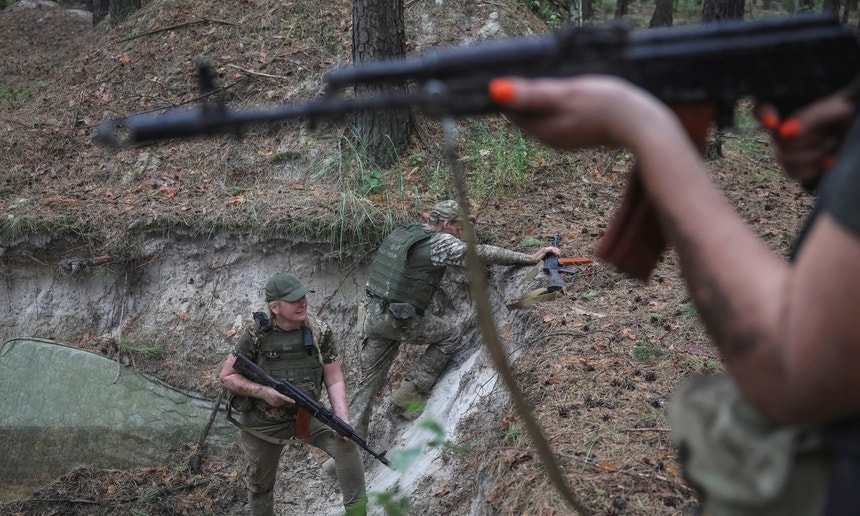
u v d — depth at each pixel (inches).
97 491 282.7
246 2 406.6
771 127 41.6
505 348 237.6
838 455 36.9
